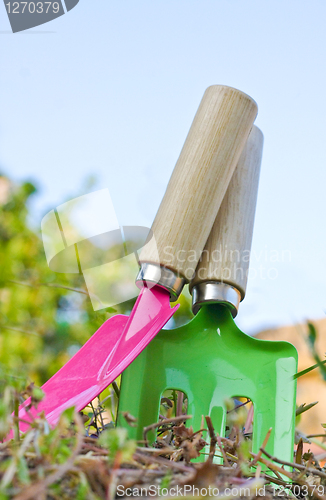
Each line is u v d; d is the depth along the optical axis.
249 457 0.45
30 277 1.55
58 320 1.46
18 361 1.44
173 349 0.73
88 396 0.62
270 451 0.64
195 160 0.73
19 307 1.50
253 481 0.35
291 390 0.69
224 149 0.74
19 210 1.75
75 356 0.69
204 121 0.75
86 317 1.40
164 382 0.70
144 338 0.69
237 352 0.74
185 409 0.73
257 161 0.86
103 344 0.71
